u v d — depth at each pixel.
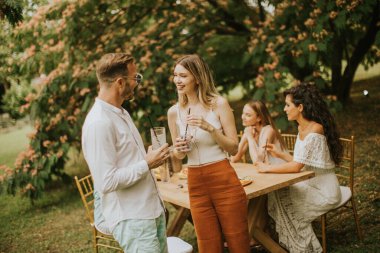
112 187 2.22
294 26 6.05
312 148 3.47
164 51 6.65
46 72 6.82
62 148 6.39
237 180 2.83
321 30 5.48
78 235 5.07
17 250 4.86
